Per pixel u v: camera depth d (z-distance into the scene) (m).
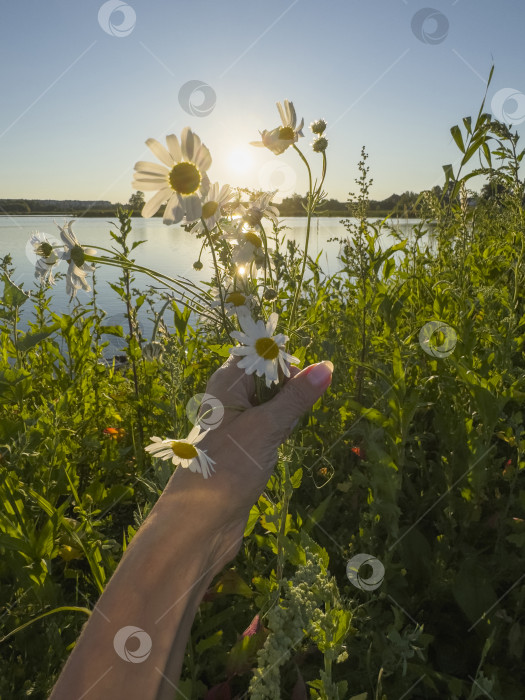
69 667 0.66
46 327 2.58
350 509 2.00
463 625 1.55
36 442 1.94
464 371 1.70
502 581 1.65
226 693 1.33
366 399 2.26
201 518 0.79
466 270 2.72
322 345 2.29
